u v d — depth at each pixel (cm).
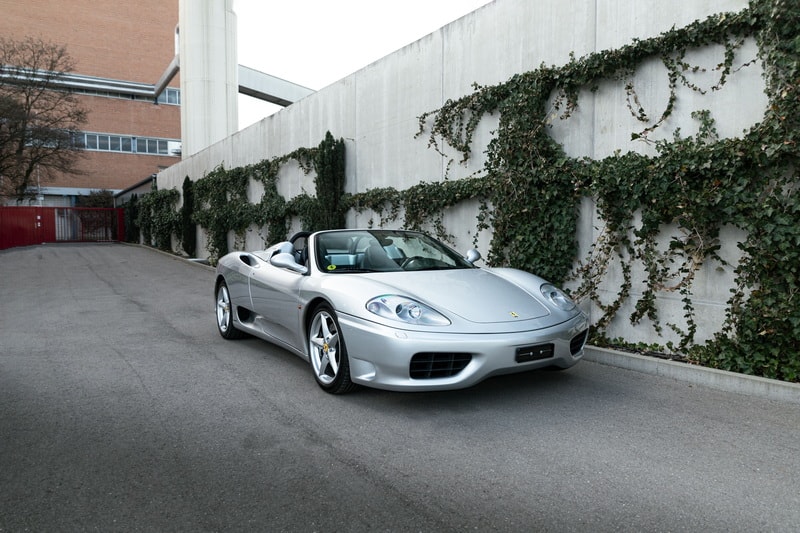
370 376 350
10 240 2761
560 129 608
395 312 346
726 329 459
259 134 1404
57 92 3622
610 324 560
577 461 278
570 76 585
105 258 1992
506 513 227
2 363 488
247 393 397
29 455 290
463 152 740
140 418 346
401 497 241
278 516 227
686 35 484
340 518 224
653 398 386
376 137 935
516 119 630
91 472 270
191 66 2353
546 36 626
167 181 2380
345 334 362
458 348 329
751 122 449
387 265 444
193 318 741
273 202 1292
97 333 632
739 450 293
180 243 2114
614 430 322
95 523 222
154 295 993
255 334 535
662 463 276
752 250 434
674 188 486
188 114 2372
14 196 3281
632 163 515
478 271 445
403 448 296
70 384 421
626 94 541
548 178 598
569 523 219
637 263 534
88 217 3447
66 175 4294
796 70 408
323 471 268
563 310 388
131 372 457
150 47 4659
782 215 418
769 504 234
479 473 265
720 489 248
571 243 590
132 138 4584
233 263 579
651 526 217
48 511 232
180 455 289
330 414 351
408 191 830
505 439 307
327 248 466
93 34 4438
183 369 467
